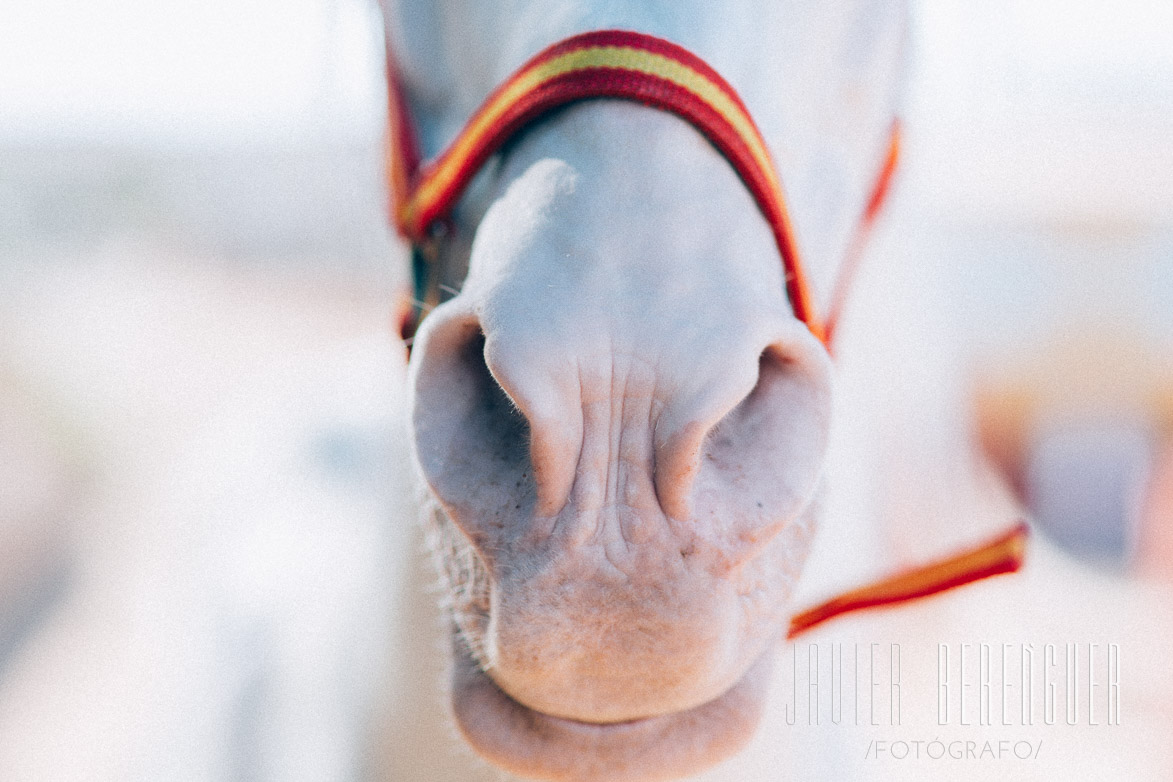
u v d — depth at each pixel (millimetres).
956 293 985
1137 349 3486
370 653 803
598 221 510
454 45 665
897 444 813
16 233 7363
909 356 815
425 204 625
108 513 3746
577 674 509
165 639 1267
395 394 795
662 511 493
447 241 635
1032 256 3664
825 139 674
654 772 537
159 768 918
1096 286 3686
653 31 547
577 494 490
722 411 479
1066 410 3244
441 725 753
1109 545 2527
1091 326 3545
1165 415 3219
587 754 536
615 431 492
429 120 706
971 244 2695
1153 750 1684
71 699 2277
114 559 3297
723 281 508
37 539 3572
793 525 551
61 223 7441
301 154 876
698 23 562
